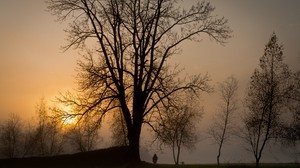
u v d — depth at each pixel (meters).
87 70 35.19
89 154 36.72
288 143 44.31
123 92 35.06
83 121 35.72
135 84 34.84
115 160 35.47
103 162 35.38
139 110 34.84
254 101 45.72
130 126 34.97
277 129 44.41
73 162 35.94
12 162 36.03
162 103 35.53
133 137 34.78
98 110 35.38
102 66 35.53
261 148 45.06
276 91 44.94
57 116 35.84
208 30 35.91
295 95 44.44
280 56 45.38
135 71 34.97
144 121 35.78
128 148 36.19
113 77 35.00
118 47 35.06
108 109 35.53
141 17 34.94
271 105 44.66
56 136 69.00
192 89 35.81
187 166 45.16
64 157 36.47
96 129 36.09
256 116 45.34
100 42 35.12
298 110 44.28
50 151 69.75
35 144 72.62
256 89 45.84
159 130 35.66
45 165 35.62
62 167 35.06
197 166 45.47
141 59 34.75
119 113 41.97
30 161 36.31
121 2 34.75
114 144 51.09
